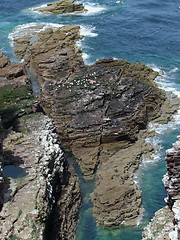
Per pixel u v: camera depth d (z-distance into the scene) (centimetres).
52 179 3697
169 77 6925
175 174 2352
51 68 6488
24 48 8206
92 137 4981
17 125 4769
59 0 12769
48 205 3334
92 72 6178
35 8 11600
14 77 6494
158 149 5000
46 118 4944
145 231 2980
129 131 5038
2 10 11625
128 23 10006
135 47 8425
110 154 4884
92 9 11406
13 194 3225
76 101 5406
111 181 4353
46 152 3941
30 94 5500
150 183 4441
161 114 5712
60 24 9994
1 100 5306
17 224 2894
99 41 8769
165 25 9781
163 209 3142
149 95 5722
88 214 4038
